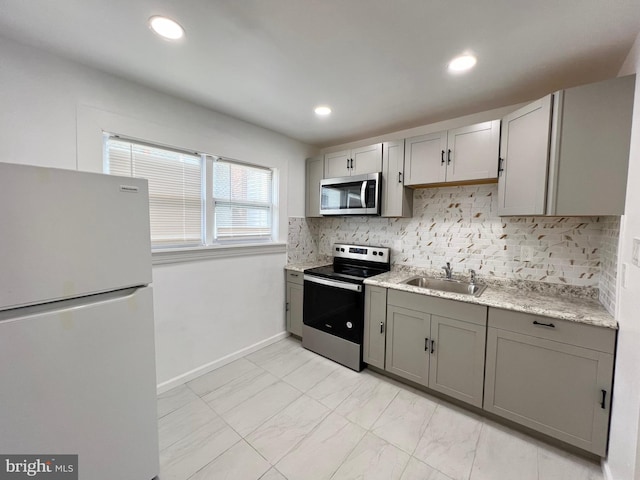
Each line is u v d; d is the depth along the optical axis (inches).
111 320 44.7
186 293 86.4
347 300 96.0
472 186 91.7
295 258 124.2
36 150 58.4
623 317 51.1
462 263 94.1
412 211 104.8
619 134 53.8
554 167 60.2
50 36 54.0
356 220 122.6
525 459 59.2
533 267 81.0
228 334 98.9
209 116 88.9
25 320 36.4
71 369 40.7
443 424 69.5
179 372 85.7
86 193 42.0
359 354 93.4
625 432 46.9
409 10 46.2
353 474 55.5
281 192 115.8
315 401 78.2
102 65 64.3
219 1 44.7
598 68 62.7
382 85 72.4
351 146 124.7
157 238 80.9
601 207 55.8
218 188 95.7
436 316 77.0
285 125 103.0
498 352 67.6
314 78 69.4
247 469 56.5
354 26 50.5
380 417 71.9
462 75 67.0
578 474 55.7
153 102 76.0
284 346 113.4
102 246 43.9
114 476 45.8
